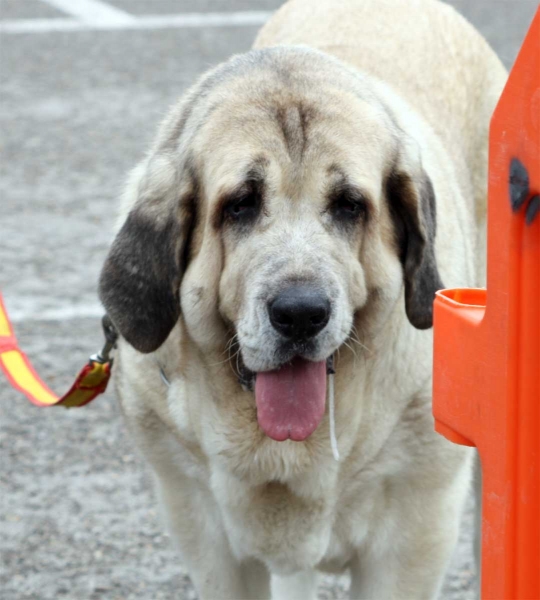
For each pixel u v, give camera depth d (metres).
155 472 7.70
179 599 8.78
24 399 11.96
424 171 7.11
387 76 9.08
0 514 9.91
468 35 10.46
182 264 6.87
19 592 8.86
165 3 32.31
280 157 6.43
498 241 4.20
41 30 29.08
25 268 15.04
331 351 6.36
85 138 20.45
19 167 19.05
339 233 6.56
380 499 7.36
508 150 4.09
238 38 27.62
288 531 7.23
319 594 9.15
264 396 6.51
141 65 25.36
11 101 22.89
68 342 13.02
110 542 9.52
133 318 6.99
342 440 7.00
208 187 6.59
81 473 10.55
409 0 10.52
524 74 3.97
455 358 4.58
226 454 7.04
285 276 6.18
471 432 4.49
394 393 7.08
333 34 9.79
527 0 30.80
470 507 10.30
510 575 4.29
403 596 7.52
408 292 7.05
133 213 7.03
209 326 6.81
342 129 6.57
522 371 4.16
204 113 6.83
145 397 7.39
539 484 4.17
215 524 7.57
